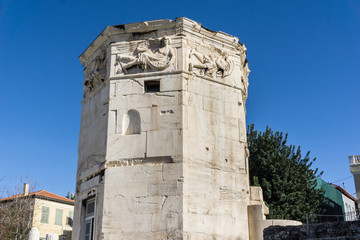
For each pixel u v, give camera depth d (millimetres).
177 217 13477
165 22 15914
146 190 14062
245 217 15086
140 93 15352
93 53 17953
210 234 13914
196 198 14039
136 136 14844
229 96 16250
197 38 16281
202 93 15555
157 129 14719
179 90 15031
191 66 15531
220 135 15445
